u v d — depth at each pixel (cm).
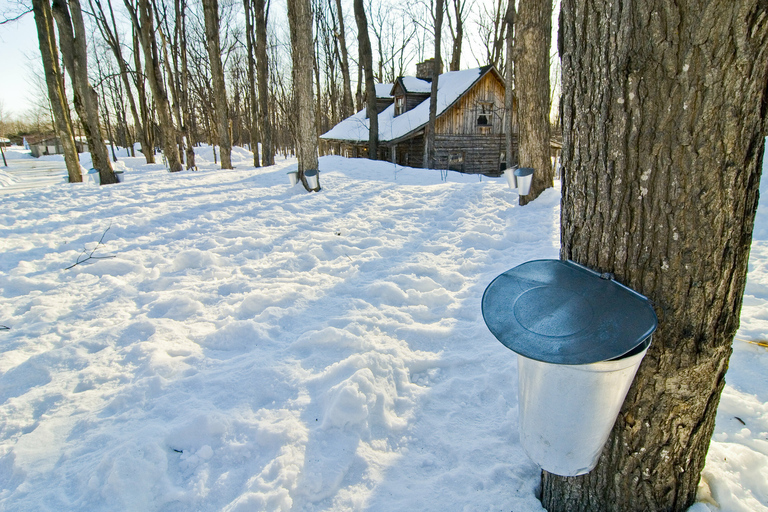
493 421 223
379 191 870
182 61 2172
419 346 294
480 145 2061
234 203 792
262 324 314
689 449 146
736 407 221
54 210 735
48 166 3103
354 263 457
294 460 185
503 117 2050
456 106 1994
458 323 325
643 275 135
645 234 133
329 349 278
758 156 125
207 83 2798
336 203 772
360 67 3027
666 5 115
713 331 133
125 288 385
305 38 855
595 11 132
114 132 5216
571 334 122
